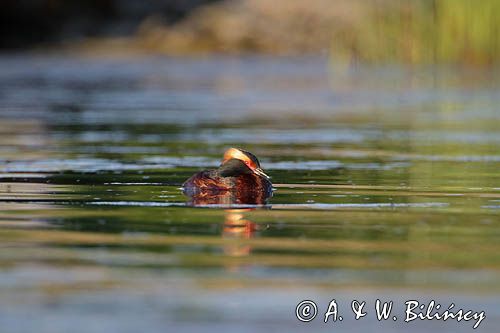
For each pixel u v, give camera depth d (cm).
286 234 1362
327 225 1429
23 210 1543
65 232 1369
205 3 5691
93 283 1106
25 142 2536
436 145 2505
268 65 5034
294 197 1684
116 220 1459
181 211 1534
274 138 2655
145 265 1180
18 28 5656
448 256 1238
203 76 4619
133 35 5662
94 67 4978
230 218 1478
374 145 2508
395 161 2205
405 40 4497
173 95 3894
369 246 1291
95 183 1841
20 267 1172
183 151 2375
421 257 1232
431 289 1095
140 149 2408
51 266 1177
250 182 1722
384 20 4534
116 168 2064
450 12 4359
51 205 1591
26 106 3491
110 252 1247
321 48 5491
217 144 2519
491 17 4341
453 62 4409
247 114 3284
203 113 3309
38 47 5581
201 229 1392
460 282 1120
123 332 948
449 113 3319
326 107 3525
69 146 2458
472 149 2420
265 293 1077
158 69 4894
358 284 1111
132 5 5678
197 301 1046
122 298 1053
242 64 5097
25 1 5656
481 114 3281
